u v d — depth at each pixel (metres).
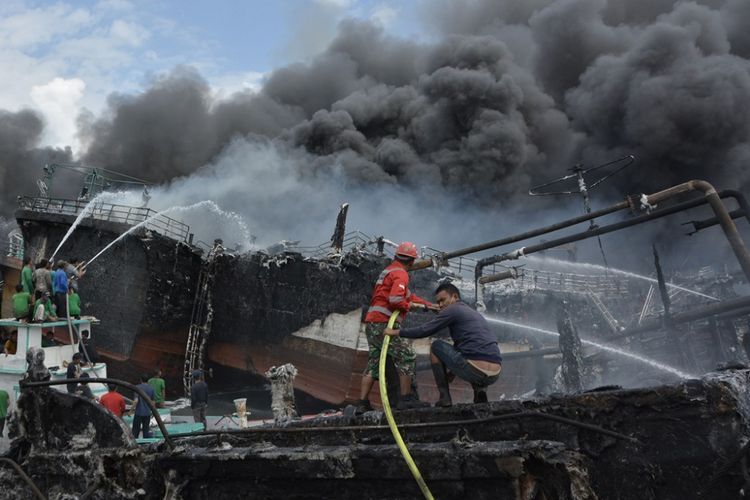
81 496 5.66
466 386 21.00
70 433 5.88
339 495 4.83
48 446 5.97
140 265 21.55
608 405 4.82
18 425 6.09
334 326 20.47
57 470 5.78
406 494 4.61
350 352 19.98
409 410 5.55
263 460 4.98
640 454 4.65
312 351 20.86
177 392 22.69
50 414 6.00
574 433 4.91
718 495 4.35
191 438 6.17
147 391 13.64
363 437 5.70
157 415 5.36
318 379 20.92
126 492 5.46
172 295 22.00
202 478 5.19
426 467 4.51
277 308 21.59
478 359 5.35
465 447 4.49
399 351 5.93
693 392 4.50
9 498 6.01
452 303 5.79
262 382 22.67
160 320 21.77
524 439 4.46
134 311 21.45
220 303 22.66
